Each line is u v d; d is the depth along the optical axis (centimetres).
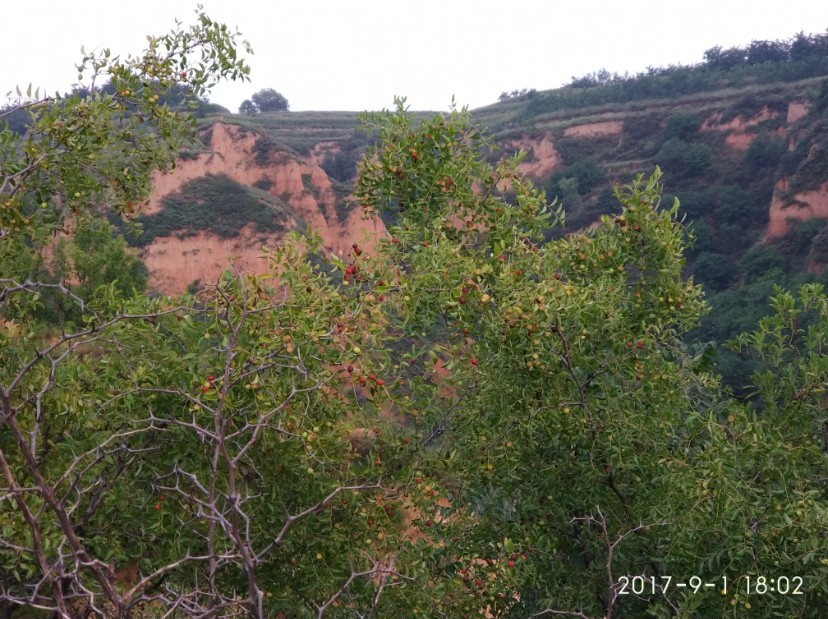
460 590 641
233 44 723
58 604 295
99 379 561
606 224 743
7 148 634
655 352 689
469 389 693
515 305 580
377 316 547
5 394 313
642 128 9325
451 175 734
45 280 1574
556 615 651
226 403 524
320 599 604
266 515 596
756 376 775
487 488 719
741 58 10425
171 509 556
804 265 5228
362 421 652
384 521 627
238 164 7069
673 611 635
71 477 528
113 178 732
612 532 658
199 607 321
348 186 7450
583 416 623
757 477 654
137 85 694
